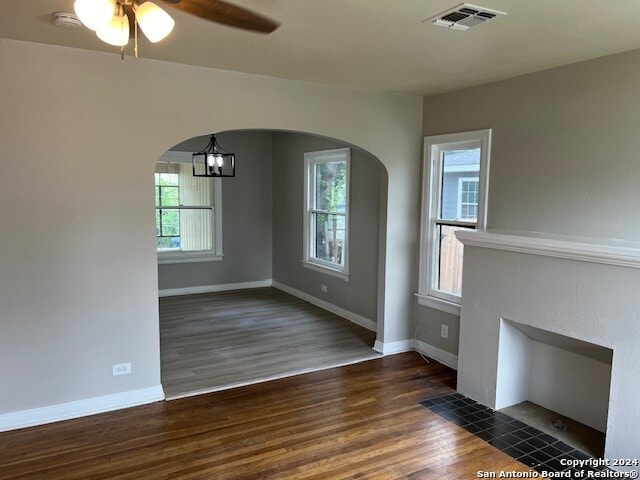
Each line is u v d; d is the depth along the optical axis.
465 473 2.71
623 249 2.58
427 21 2.47
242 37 2.78
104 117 3.23
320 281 6.39
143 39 2.83
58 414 3.28
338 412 3.44
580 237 3.19
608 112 3.05
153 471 2.71
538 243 3.02
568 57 3.10
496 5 2.25
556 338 3.24
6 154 2.98
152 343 3.55
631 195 2.96
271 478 2.65
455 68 3.41
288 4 2.26
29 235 3.09
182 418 3.33
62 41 2.95
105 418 3.31
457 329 4.28
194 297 6.92
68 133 3.14
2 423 3.12
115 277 3.38
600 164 3.11
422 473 2.71
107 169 3.28
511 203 3.72
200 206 7.16
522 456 2.89
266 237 7.66
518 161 3.64
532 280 3.17
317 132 3.99
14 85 2.96
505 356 3.47
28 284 3.12
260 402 3.59
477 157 4.07
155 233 3.49
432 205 4.51
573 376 3.34
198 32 2.69
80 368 3.33
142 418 3.32
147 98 3.34
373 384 3.94
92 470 2.71
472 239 3.52
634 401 2.66
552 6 2.26
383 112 4.30
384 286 4.59
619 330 2.71
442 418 3.36
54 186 3.13
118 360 3.45
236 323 5.64
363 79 3.79
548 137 3.42
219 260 7.35
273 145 7.52
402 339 4.74
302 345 4.88
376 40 2.81
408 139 4.48
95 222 3.28
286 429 3.19
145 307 3.51
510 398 3.56
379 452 2.92
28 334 3.15
